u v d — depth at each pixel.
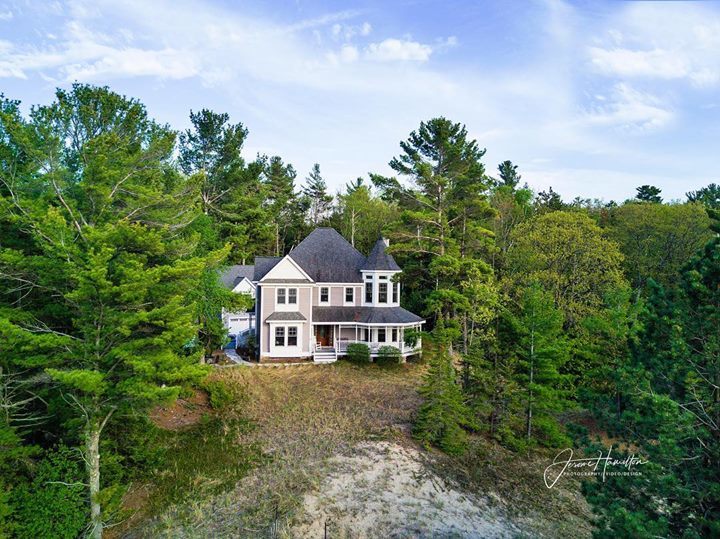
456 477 16.56
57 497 11.68
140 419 15.60
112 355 11.39
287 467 16.11
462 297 26.20
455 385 19.98
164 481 15.11
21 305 13.16
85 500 12.10
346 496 14.39
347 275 33.78
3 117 11.27
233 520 12.92
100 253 10.76
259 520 12.90
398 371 29.30
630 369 9.95
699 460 9.11
